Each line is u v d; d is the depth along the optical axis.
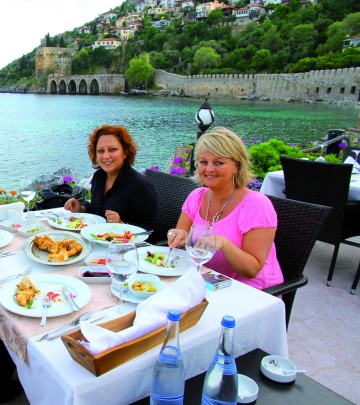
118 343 0.95
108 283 1.48
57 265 1.61
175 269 1.63
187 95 77.62
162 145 20.06
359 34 71.81
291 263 2.10
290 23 81.62
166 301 1.10
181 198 2.82
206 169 1.89
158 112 41.31
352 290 3.20
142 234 2.07
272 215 1.85
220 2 122.38
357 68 54.97
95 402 0.96
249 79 67.44
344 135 7.80
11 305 1.24
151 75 84.50
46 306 1.24
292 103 59.78
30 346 1.08
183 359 1.14
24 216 2.30
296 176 3.38
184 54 92.12
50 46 134.62
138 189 2.44
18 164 15.04
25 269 1.57
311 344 2.53
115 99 69.38
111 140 2.40
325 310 2.94
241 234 1.86
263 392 1.14
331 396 1.14
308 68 66.69
